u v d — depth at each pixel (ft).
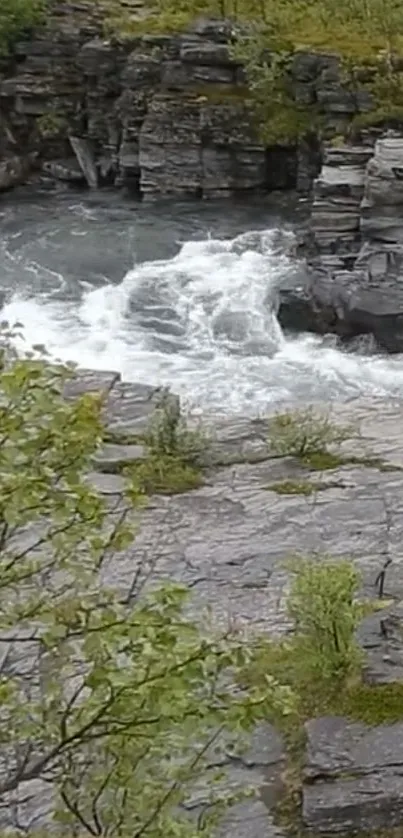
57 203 174.91
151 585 56.65
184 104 173.27
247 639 52.06
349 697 47.01
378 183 126.62
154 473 68.69
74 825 31.24
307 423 75.61
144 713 25.52
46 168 186.70
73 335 122.31
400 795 41.96
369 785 42.39
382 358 117.08
